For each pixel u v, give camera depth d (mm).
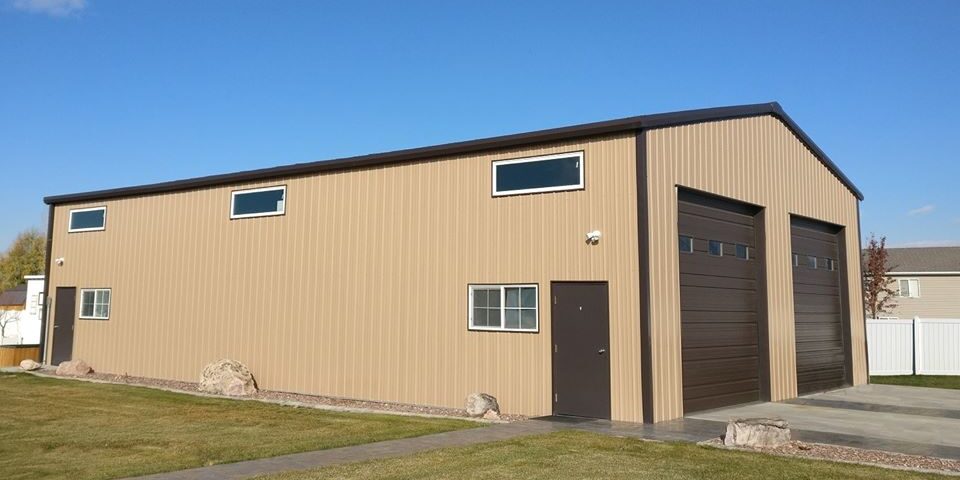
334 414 14117
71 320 22688
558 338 13820
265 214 18562
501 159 14883
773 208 17453
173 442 11047
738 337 15859
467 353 14977
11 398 16141
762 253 16844
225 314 19016
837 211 21016
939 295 41906
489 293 14820
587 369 13438
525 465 9078
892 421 13312
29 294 37750
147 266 20953
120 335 21297
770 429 10500
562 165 14086
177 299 20109
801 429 12258
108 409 14641
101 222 22391
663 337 13164
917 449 10391
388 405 15648
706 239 15102
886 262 41219
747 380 16031
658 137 13602
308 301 17531
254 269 18609
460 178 15414
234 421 13164
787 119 18250
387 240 16359
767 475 8578
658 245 13281
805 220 19422
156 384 19062
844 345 20859
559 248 13953
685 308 14102
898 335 25219
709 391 14641
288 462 9445
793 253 18672
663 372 13086
